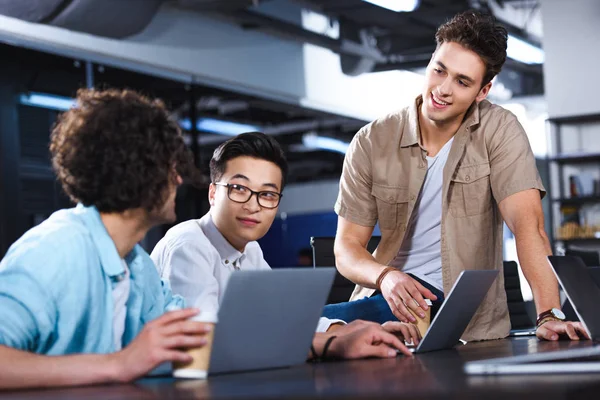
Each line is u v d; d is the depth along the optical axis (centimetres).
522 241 235
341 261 249
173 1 793
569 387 93
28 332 128
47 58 725
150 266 166
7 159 696
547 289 227
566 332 201
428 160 248
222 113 1164
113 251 139
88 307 137
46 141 734
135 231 144
